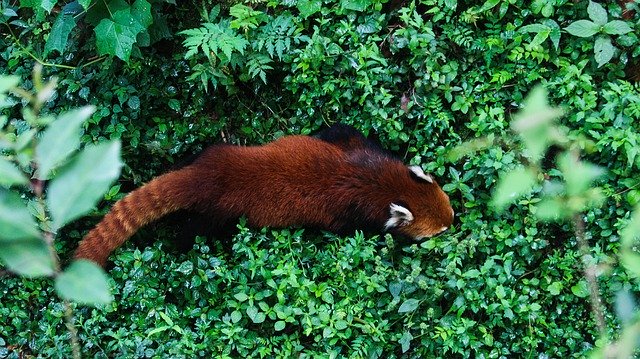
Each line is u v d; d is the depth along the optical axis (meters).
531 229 4.74
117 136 5.01
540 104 1.68
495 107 4.95
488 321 4.68
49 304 4.80
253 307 4.59
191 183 4.67
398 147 5.13
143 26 4.53
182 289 4.81
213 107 5.26
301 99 5.07
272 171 4.73
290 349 4.58
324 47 4.90
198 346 4.53
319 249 4.98
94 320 4.65
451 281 4.61
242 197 4.71
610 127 4.68
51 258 1.62
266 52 4.98
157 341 4.63
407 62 5.01
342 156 4.86
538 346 4.70
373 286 4.63
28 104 5.04
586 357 4.51
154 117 5.20
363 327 4.52
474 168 4.89
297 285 4.61
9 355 4.74
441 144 5.05
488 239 4.84
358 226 4.89
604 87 4.89
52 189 1.55
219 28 4.81
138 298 4.72
